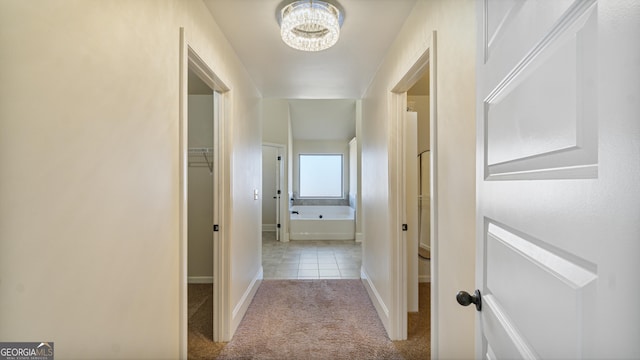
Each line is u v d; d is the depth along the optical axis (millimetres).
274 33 1964
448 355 1317
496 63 746
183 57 1323
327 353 2014
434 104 1427
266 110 5695
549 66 519
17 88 588
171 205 1230
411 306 2641
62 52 688
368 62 2455
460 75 1182
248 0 1597
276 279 3529
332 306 2748
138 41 993
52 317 668
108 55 844
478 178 880
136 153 982
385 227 2318
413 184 2660
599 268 405
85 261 760
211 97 3418
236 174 2314
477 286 893
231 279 2186
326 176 7270
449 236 1300
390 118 2205
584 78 435
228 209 2146
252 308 2709
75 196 727
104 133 827
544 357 528
